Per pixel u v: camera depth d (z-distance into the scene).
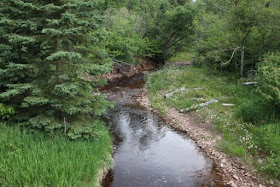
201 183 7.16
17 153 5.95
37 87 6.54
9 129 6.72
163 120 12.39
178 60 35.06
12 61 6.93
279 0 14.34
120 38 22.95
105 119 12.42
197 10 27.14
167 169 7.96
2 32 6.44
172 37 30.72
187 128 11.09
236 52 16.69
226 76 17.34
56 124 6.92
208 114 11.61
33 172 5.54
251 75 14.58
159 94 16.08
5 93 5.90
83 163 6.39
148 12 30.11
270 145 7.71
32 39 6.08
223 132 9.95
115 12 25.55
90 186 5.95
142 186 7.01
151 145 9.76
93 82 7.82
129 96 16.92
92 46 7.84
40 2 6.59
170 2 34.56
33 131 6.98
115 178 7.34
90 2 6.53
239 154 8.18
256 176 7.12
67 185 5.53
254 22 13.80
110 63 7.50
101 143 7.89
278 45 14.11
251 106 10.14
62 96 7.14
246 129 9.44
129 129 11.33
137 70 27.47
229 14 14.76
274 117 9.27
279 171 6.73
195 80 17.36
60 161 6.14
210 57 17.34
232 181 7.09
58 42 6.82
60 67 7.05
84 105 7.55
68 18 6.02
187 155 8.91
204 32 25.34
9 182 5.23
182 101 13.74
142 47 27.38
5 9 6.38
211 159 8.48
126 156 8.78
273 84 8.84
